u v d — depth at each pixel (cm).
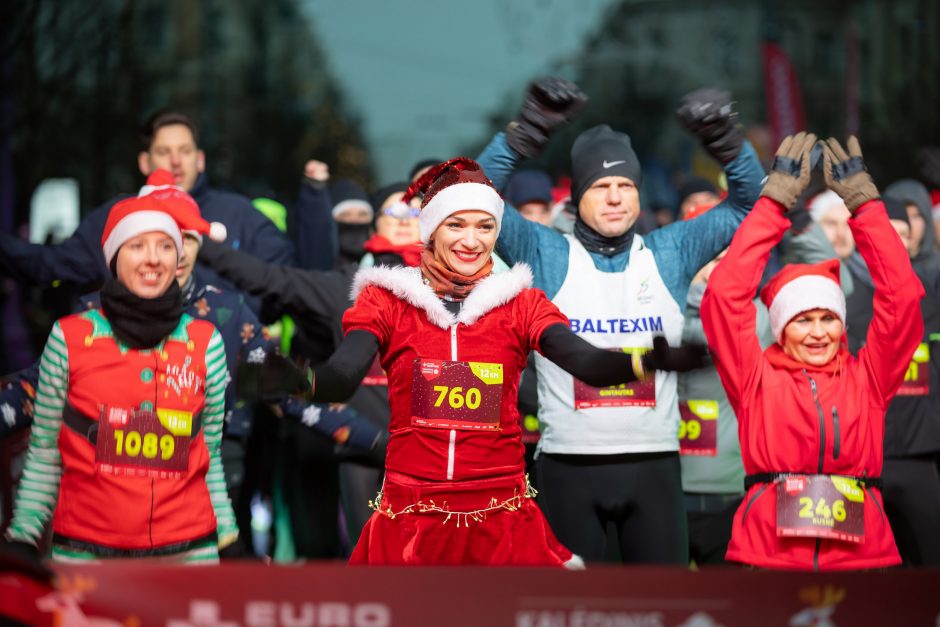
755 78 15988
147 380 1252
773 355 1394
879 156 8194
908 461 1816
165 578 974
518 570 965
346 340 1143
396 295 1182
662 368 1008
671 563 1514
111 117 5900
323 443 2028
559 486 1526
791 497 1330
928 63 8438
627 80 15088
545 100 1561
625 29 16125
